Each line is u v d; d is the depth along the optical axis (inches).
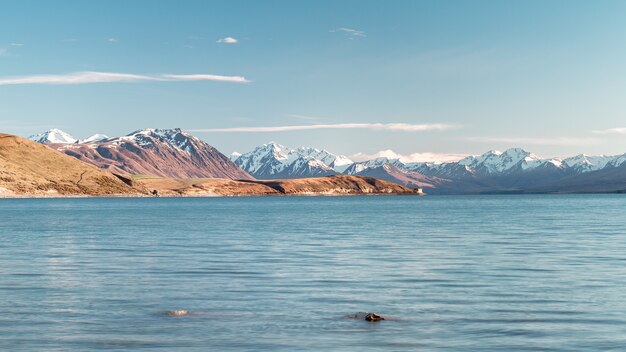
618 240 3297.2
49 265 2228.1
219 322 1263.5
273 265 2213.3
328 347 1081.4
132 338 1138.7
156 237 3631.9
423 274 1973.4
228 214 7362.2
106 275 1958.7
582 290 1651.1
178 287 1710.1
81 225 4965.6
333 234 3873.0
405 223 5241.1
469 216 6717.5
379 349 1071.6
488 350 1066.7
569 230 4183.1
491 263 2268.7
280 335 1161.4
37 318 1300.4
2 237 3639.3
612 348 1073.5
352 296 1563.7
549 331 1192.2
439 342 1115.9
